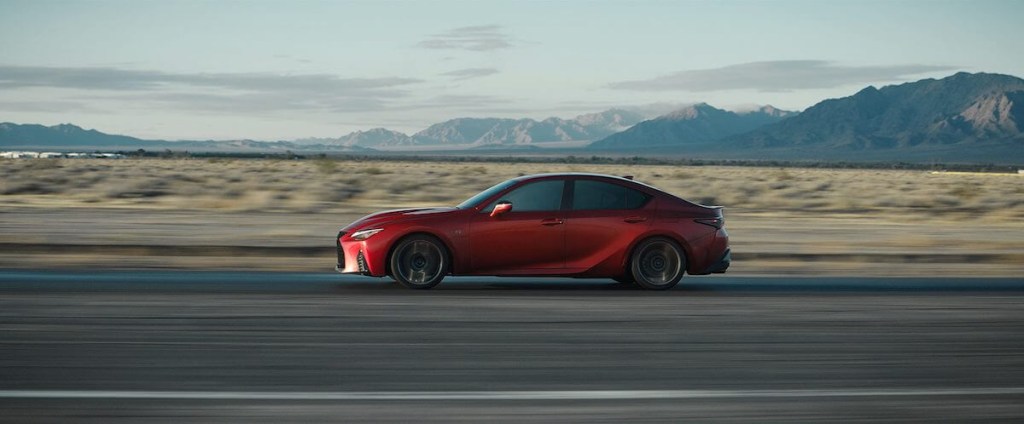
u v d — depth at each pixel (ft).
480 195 42.09
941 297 38.99
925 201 131.44
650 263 40.78
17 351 25.54
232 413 19.72
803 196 143.84
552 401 21.07
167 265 49.73
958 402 21.27
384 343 27.45
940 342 28.45
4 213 84.79
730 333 29.71
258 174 192.24
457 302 35.96
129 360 24.64
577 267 40.34
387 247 39.63
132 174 181.16
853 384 22.94
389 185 151.74
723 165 628.69
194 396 21.06
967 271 52.29
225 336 28.17
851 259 57.62
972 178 272.51
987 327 31.22
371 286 40.75
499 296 38.04
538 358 25.63
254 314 32.27
